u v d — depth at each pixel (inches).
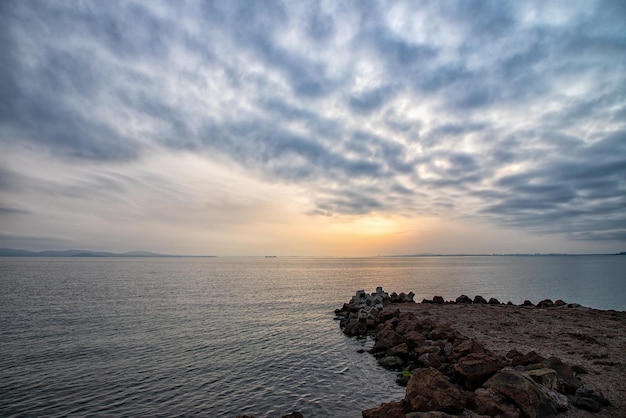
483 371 545.6
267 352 935.0
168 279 3688.5
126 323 1339.8
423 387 480.7
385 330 995.9
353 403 597.3
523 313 1239.5
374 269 6422.2
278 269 6491.1
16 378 744.3
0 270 4820.4
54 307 1711.4
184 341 1062.4
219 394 656.4
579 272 5022.1
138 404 615.8
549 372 505.7
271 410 582.2
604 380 555.5
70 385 705.6
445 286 3061.0
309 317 1489.9
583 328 960.9
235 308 1737.2
